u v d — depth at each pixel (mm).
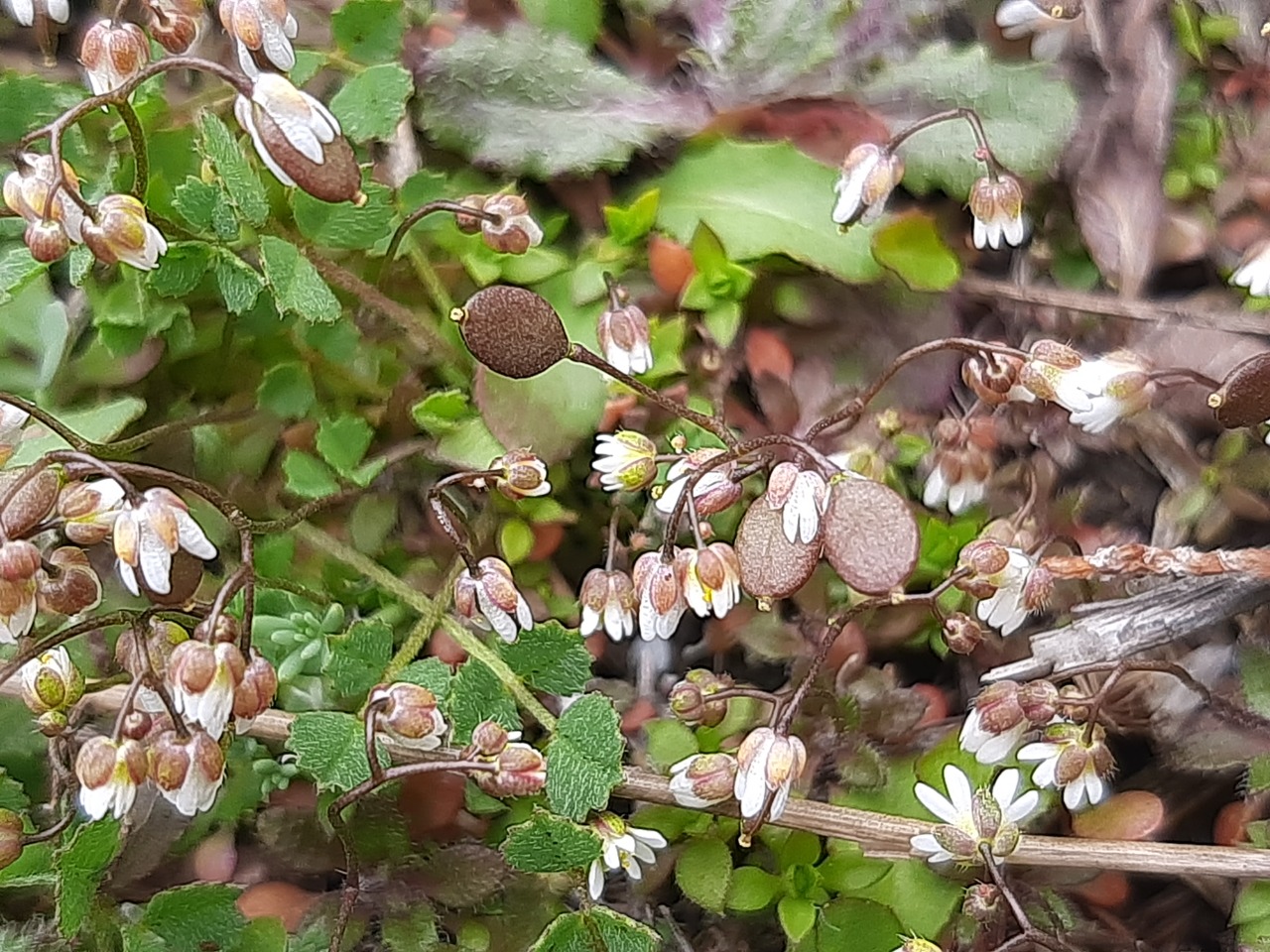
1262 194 81
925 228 76
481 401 75
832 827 69
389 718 59
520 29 85
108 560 73
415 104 84
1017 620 65
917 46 88
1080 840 70
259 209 67
